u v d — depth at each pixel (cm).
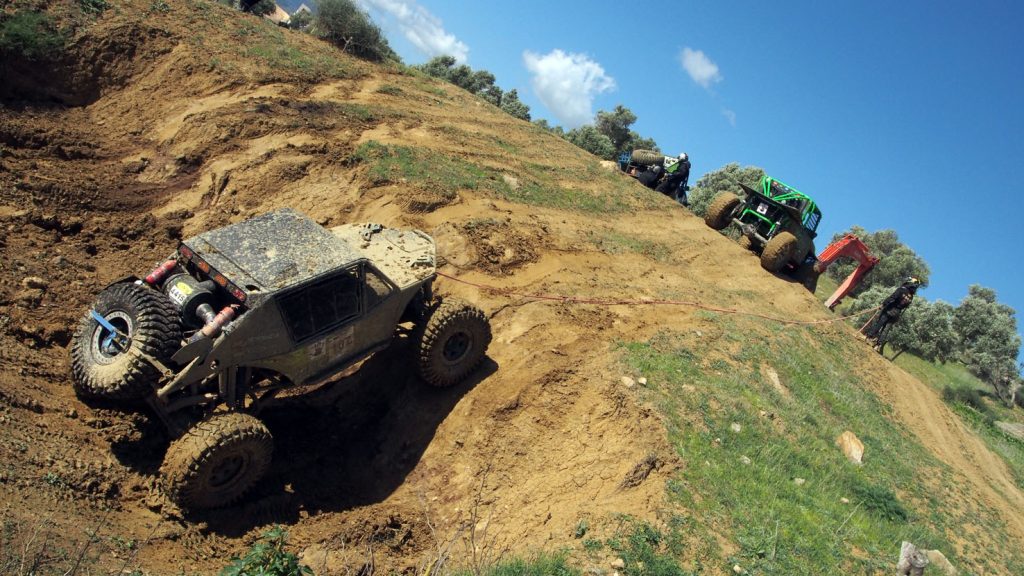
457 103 2216
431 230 1243
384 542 720
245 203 1259
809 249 1945
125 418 724
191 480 641
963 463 1286
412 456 853
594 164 2231
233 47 1758
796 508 815
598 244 1480
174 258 747
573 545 663
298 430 859
